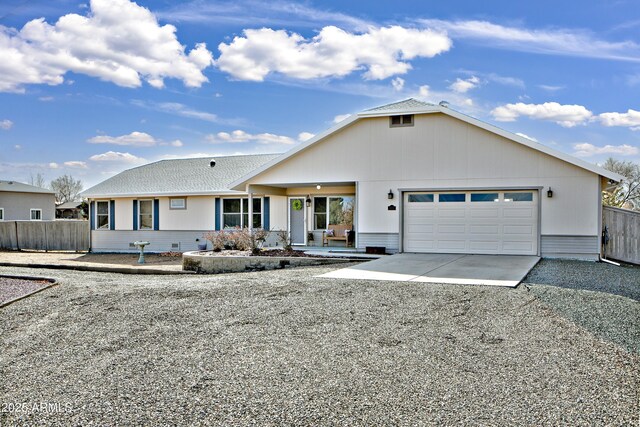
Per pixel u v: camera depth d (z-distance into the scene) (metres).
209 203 20.94
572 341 5.67
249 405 4.20
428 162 15.20
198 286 9.91
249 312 7.43
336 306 7.61
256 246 16.17
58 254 22.52
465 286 8.96
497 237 14.61
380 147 15.72
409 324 6.52
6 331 7.01
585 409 3.98
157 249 21.95
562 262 13.03
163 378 4.89
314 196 18.69
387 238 15.68
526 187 14.17
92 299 8.84
